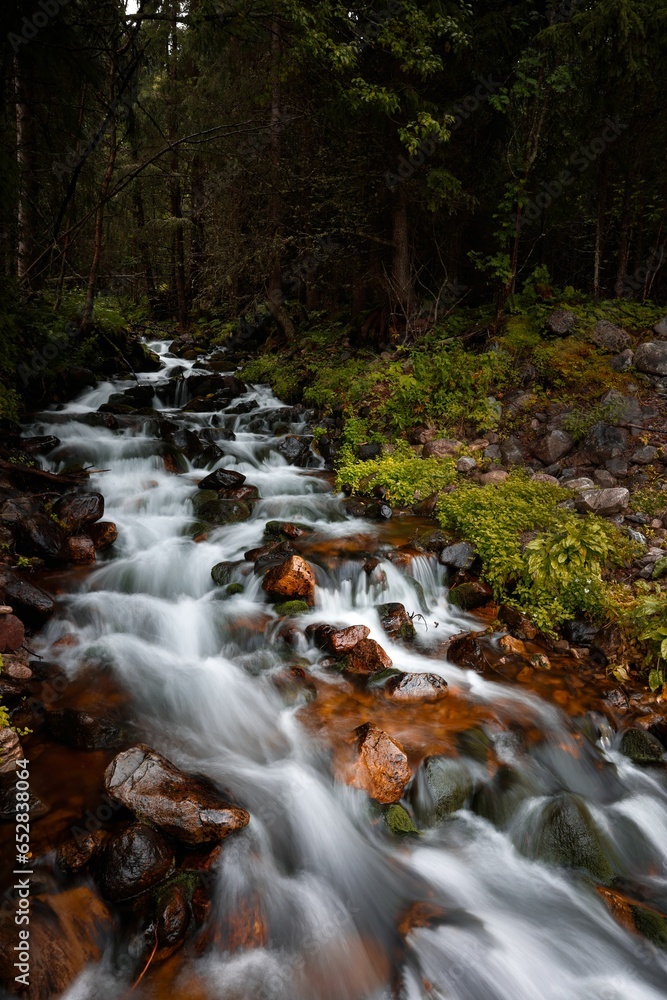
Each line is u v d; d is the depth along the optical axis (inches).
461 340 474.6
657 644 228.5
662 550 278.7
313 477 413.7
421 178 498.3
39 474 330.0
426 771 172.9
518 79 436.8
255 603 265.6
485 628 261.7
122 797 145.6
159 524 332.5
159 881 134.7
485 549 291.7
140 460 394.6
